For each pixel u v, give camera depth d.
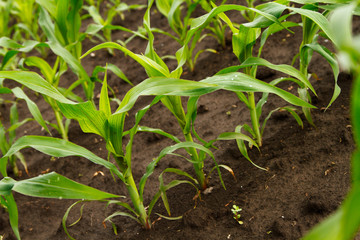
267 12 1.67
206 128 2.57
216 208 1.93
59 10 2.62
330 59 1.83
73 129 3.03
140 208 1.88
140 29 3.17
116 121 1.58
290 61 2.82
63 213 2.28
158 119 2.83
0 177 2.72
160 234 1.90
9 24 4.91
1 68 2.36
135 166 2.47
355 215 0.63
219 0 3.94
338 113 2.20
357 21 2.89
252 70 1.94
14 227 1.79
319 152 2.01
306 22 1.94
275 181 1.95
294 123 2.28
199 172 2.01
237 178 2.07
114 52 3.86
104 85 1.58
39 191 1.57
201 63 3.23
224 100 2.78
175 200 2.09
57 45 2.37
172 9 2.64
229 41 3.30
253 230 1.75
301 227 1.67
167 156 2.45
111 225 2.08
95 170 2.56
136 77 3.39
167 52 3.56
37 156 2.86
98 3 4.24
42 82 1.59
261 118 2.44
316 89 2.42
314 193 1.79
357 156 0.64
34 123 3.25
